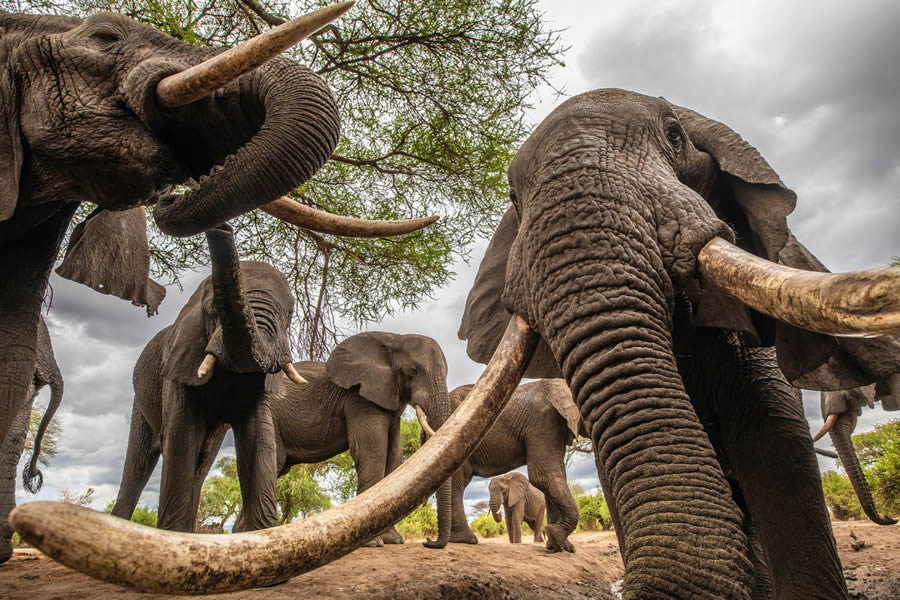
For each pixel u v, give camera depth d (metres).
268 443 6.10
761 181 3.20
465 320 4.73
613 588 7.55
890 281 1.69
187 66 4.30
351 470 18.34
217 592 1.60
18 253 4.44
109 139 4.10
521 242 3.04
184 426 5.94
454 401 12.42
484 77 9.80
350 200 10.66
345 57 9.63
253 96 4.34
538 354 3.67
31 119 4.08
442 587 5.33
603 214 2.75
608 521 23.72
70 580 4.84
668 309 2.71
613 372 2.43
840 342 3.44
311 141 4.10
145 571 1.44
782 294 2.14
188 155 4.53
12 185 3.90
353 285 11.18
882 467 12.18
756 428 3.31
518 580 6.50
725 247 2.62
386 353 10.35
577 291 2.64
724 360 3.47
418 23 9.23
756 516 3.27
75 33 4.25
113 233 5.82
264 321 5.98
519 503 16.19
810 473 3.19
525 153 3.32
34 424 15.50
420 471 2.36
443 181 10.40
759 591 4.05
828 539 3.09
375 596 4.70
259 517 5.79
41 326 7.38
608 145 3.04
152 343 8.03
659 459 2.21
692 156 3.39
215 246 5.16
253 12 8.89
